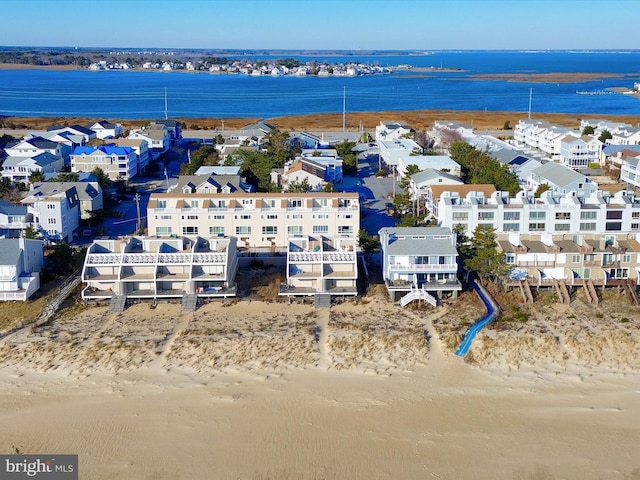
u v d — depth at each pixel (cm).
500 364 5525
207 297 6856
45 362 5606
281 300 6881
